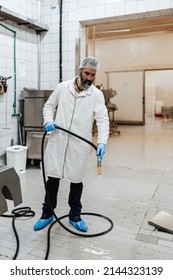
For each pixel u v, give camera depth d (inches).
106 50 409.4
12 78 161.2
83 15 174.2
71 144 82.4
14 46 160.9
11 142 163.6
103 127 83.4
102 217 97.6
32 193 121.2
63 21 179.0
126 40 395.9
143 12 161.8
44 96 159.6
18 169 153.2
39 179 142.3
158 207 107.0
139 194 121.3
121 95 411.8
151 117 538.3
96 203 110.7
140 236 84.6
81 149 82.7
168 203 111.1
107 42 406.6
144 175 151.8
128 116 413.4
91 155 199.9
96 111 83.8
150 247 78.4
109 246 78.7
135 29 346.6
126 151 218.2
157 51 382.9
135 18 171.8
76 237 83.5
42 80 187.8
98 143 81.9
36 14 180.4
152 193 122.7
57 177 85.0
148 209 105.1
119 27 327.6
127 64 401.1
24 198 115.0
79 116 81.7
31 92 161.6
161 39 378.3
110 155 203.3
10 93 160.2
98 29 330.6
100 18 171.2
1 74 151.9
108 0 167.9
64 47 180.2
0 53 150.2
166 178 146.2
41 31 183.2
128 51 397.7
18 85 167.0
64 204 109.0
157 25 328.2
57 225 91.0
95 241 81.4
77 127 82.2
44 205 89.4
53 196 89.0
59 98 84.4
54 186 88.1
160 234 86.1
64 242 80.5
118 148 230.5
